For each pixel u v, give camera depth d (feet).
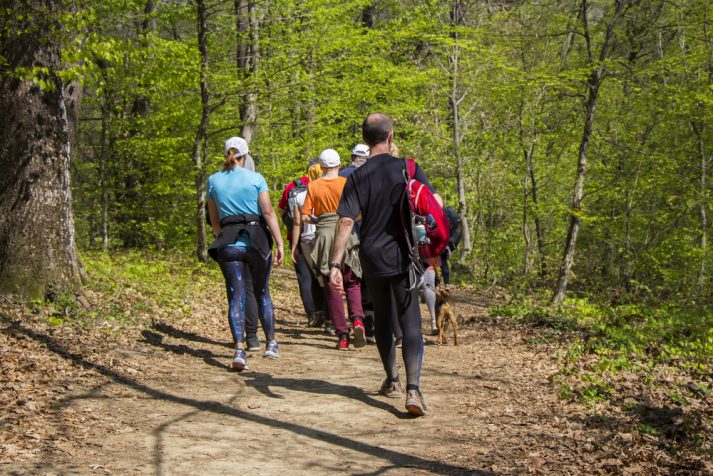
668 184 65.41
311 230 27.96
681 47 65.36
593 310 45.16
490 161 73.87
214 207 20.88
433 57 78.59
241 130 52.34
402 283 15.62
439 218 15.60
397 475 12.00
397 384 17.34
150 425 14.08
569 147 76.54
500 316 38.81
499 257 70.74
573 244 55.11
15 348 18.43
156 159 59.57
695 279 69.31
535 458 12.94
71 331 21.11
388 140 15.96
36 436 12.59
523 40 62.54
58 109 23.84
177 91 52.75
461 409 16.71
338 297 24.20
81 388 16.21
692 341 30.35
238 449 12.97
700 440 14.48
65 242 23.77
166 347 21.86
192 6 50.11
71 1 23.09
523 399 17.98
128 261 42.47
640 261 71.61
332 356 22.81
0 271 22.48
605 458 13.21
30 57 23.02
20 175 22.97
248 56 47.06
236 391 17.44
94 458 11.86
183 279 37.42
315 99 51.65
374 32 57.11
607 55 57.26
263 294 21.57
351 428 14.82
